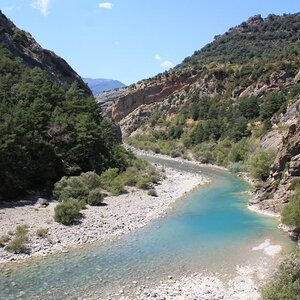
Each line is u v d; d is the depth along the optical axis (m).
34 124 58.41
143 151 122.75
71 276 28.88
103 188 59.03
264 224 43.12
